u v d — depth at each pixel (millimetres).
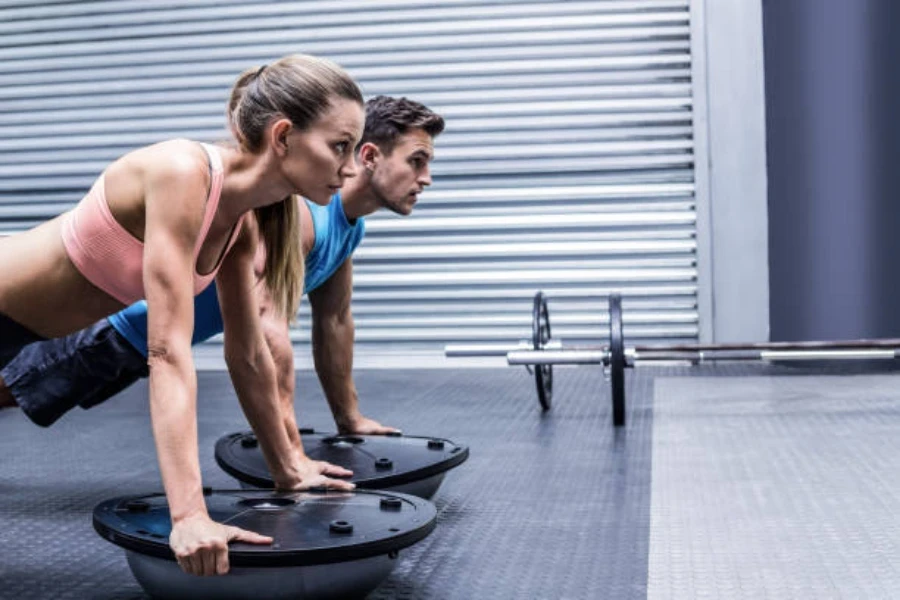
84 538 2150
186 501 1511
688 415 3623
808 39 5105
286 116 1564
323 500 1818
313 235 2436
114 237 1648
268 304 2160
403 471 2178
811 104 5121
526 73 5367
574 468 2781
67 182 5777
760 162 5176
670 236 5301
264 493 1888
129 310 2328
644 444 3107
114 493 2605
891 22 5020
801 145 5152
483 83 5402
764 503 2342
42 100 5766
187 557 1473
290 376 2146
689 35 5238
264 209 1808
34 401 2396
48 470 2889
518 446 3119
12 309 1754
